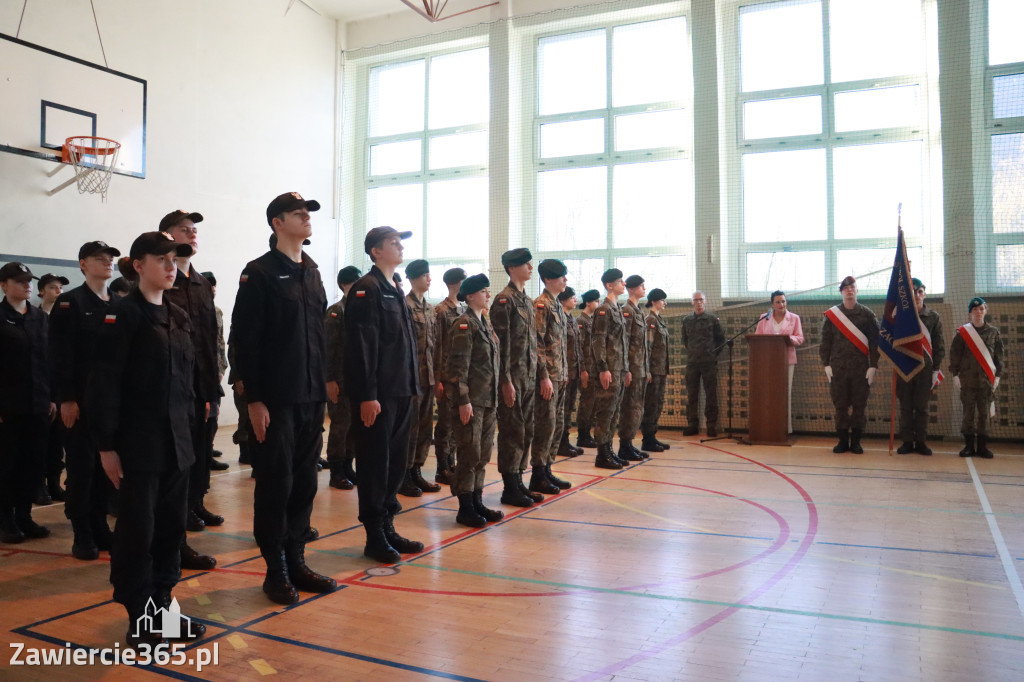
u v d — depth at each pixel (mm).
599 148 9250
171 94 7797
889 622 2443
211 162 8266
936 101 7684
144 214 7469
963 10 7359
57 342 3143
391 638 2305
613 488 4797
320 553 3289
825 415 7844
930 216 7730
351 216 10602
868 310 6594
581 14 9000
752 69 8547
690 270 8766
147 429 2227
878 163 8000
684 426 8430
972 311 6301
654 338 6637
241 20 8711
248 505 4320
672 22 8883
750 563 3121
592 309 6648
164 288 2328
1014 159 7320
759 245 8438
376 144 10539
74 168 6742
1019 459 6098
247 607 2594
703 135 8438
